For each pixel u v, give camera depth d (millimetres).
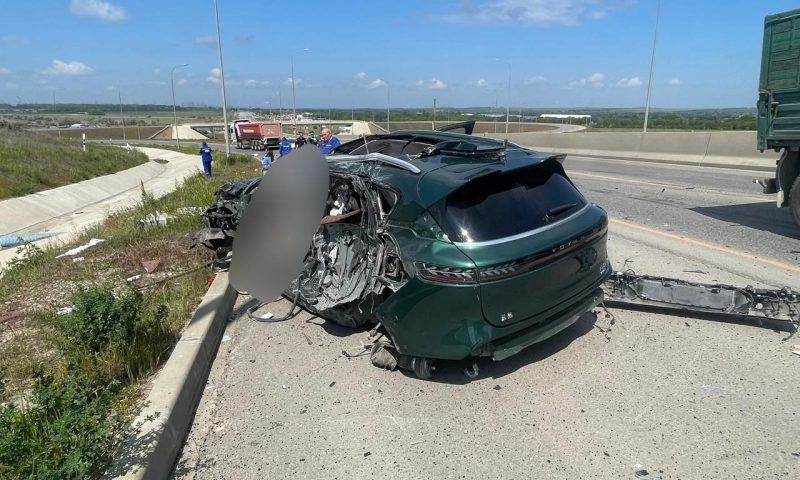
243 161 34688
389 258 3758
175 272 6223
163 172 34969
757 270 5734
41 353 4230
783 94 6953
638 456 2896
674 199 10742
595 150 24531
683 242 7105
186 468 2988
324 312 4719
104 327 3842
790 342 4094
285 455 3047
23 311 5258
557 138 27391
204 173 22406
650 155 21078
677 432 3080
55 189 21188
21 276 6711
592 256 3883
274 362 4188
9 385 3742
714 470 2762
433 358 3539
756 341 4141
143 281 5941
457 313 3326
